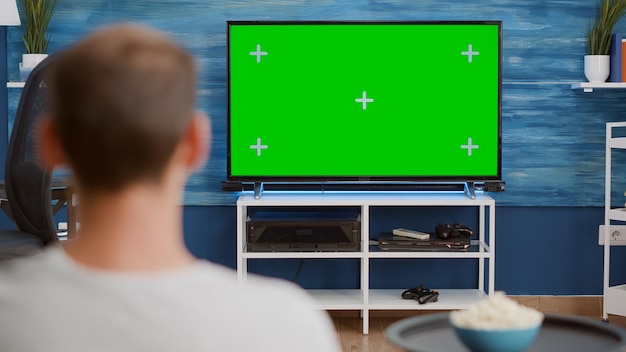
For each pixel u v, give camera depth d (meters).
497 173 4.41
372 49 4.41
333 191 4.53
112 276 0.64
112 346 0.62
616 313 4.25
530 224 4.59
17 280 0.64
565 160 4.55
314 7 4.52
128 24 0.68
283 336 0.65
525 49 4.53
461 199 4.25
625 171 4.55
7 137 4.53
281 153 4.42
